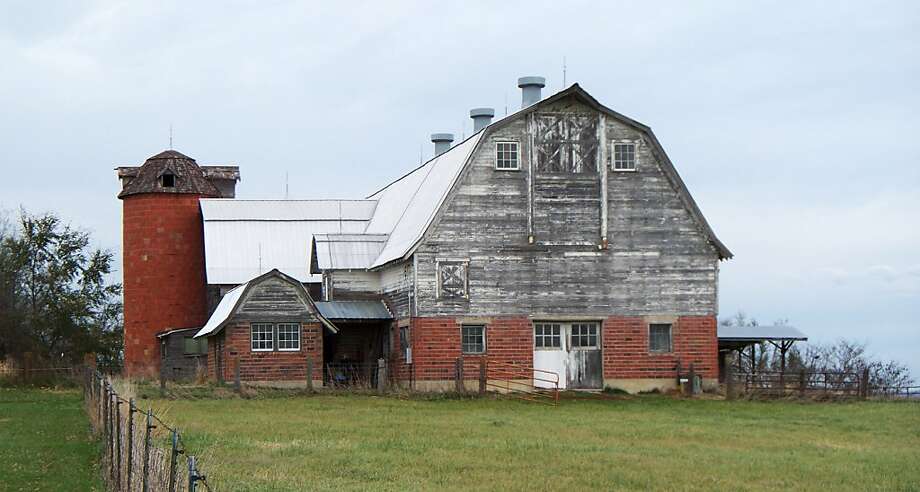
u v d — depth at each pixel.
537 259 53.81
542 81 60.62
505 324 53.38
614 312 54.22
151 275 72.44
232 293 58.19
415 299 52.78
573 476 27.28
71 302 81.25
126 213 73.62
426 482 26.17
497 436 35.38
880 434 37.47
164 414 40.47
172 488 17.11
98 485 26.44
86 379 49.38
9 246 81.94
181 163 74.31
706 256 55.12
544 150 54.16
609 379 53.91
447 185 54.34
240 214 72.12
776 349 74.44
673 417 42.78
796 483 26.89
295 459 29.50
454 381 52.59
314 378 53.75
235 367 50.69
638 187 54.78
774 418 42.66
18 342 71.88
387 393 50.44
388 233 61.78
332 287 59.38
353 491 24.72
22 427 38.41
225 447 31.50
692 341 54.69
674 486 26.12
